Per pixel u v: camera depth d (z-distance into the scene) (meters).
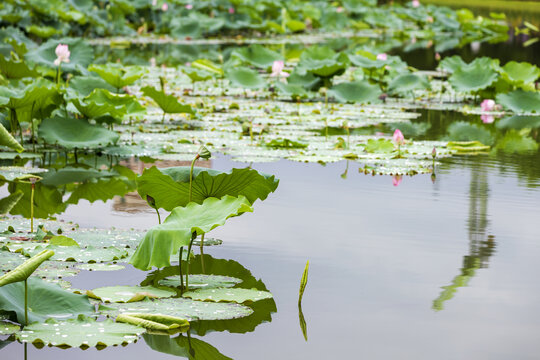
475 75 12.59
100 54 18.86
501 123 10.84
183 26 24.61
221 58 17.34
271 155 7.98
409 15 30.97
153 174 4.59
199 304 3.83
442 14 29.92
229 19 26.50
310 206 6.02
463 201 6.22
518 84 12.36
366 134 9.57
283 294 4.10
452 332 3.62
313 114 11.22
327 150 8.33
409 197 6.35
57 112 8.52
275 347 3.42
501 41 24.84
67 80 11.07
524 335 3.59
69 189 6.54
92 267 4.36
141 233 5.08
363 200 6.24
